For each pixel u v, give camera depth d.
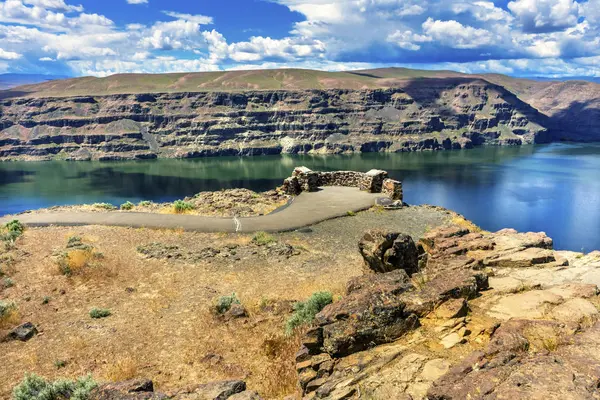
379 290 10.35
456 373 7.32
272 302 15.98
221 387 8.61
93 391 8.87
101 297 16.81
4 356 12.52
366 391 7.69
